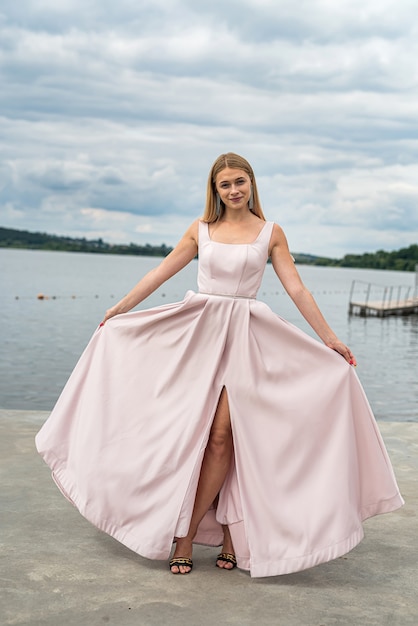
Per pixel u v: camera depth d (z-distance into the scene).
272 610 2.94
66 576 3.20
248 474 3.21
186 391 3.33
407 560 3.55
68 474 3.42
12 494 4.27
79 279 71.81
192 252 3.56
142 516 3.24
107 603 2.94
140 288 3.55
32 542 3.58
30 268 99.25
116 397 3.42
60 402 3.57
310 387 3.30
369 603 3.04
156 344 3.43
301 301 3.37
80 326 27.94
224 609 2.93
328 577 3.31
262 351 3.31
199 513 3.31
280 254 3.44
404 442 5.80
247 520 3.19
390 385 16.78
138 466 3.27
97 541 3.63
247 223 3.44
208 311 3.34
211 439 3.28
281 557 3.14
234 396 3.26
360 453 3.35
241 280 3.34
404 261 169.88
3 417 6.18
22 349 20.95
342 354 3.38
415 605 3.04
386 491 3.33
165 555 3.16
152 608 2.91
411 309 42.41
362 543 3.76
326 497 3.17
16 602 2.92
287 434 3.25
